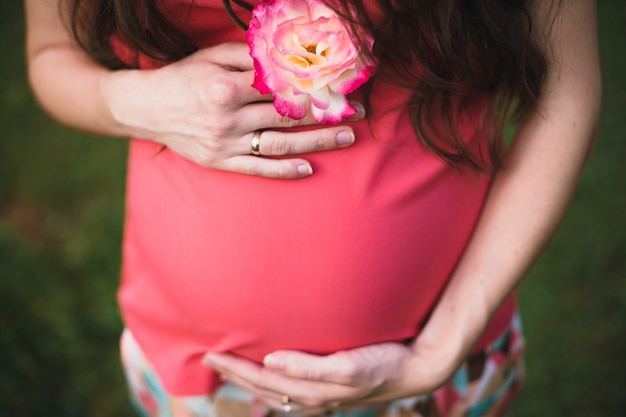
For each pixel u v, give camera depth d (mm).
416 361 1189
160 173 1200
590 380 2240
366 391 1179
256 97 1073
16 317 2307
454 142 1116
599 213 2578
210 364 1235
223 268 1142
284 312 1155
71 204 2699
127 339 1399
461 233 1211
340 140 1075
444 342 1188
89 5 1104
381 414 1354
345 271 1127
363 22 954
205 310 1187
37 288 2404
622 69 2979
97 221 2623
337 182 1104
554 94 1129
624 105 2859
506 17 1005
